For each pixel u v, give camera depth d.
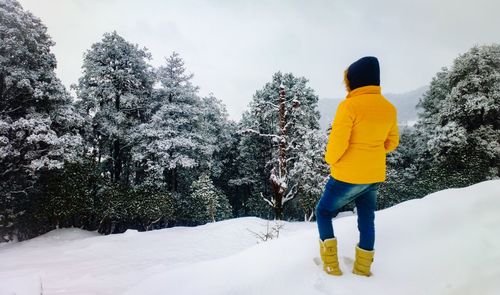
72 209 19.08
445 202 2.93
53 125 21.17
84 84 27.22
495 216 2.47
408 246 2.43
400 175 31.78
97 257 8.59
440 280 1.98
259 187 33.38
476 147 24.45
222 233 11.88
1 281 3.14
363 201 2.23
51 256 9.02
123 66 28.09
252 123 29.95
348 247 2.60
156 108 30.42
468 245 2.22
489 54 26.02
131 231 13.08
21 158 18.84
